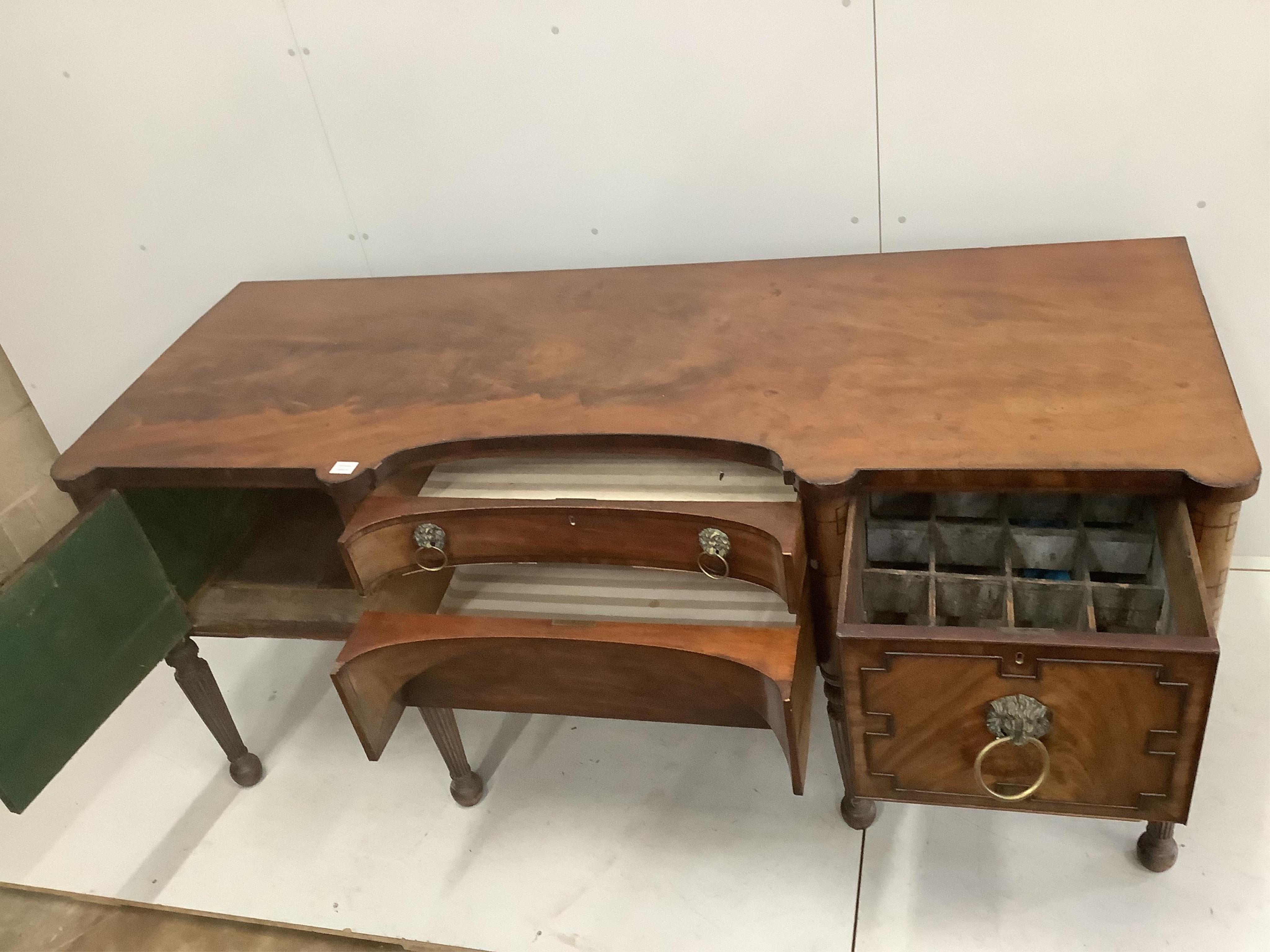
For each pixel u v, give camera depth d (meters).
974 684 0.99
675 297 1.49
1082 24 1.34
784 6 1.41
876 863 1.39
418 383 1.37
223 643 1.99
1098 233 1.51
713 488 1.22
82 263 1.93
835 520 1.12
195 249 1.88
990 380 1.18
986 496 1.31
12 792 1.20
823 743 1.58
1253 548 1.75
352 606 1.44
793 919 1.34
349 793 1.63
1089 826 1.40
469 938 1.39
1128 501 1.28
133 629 1.38
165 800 1.68
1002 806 1.10
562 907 1.41
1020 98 1.42
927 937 1.29
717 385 1.26
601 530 1.19
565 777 1.59
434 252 1.78
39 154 1.81
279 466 1.24
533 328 1.46
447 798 1.60
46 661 1.24
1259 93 1.34
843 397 1.19
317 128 1.68
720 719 1.24
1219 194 1.44
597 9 1.47
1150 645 0.91
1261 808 1.37
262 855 1.56
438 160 1.67
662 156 1.58
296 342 1.53
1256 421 1.63
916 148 1.49
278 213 1.79
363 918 1.44
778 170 1.56
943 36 1.39
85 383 2.10
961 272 1.42
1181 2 1.30
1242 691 1.53
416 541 1.23
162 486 1.30
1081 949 1.25
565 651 1.17
